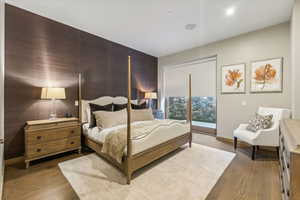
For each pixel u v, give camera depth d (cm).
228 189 179
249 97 336
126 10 259
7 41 241
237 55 353
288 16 271
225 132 373
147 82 507
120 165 205
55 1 235
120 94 422
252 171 222
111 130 240
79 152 289
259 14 266
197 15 272
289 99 287
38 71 274
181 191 176
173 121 295
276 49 300
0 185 163
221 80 380
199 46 427
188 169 228
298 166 83
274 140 261
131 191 175
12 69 246
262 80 317
